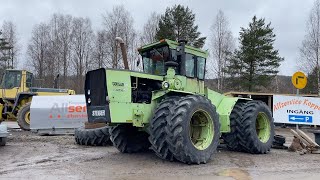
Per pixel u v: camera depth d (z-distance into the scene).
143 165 6.90
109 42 47.25
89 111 7.30
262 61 35.81
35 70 53.59
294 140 9.67
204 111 7.36
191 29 37.16
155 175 6.00
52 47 51.84
